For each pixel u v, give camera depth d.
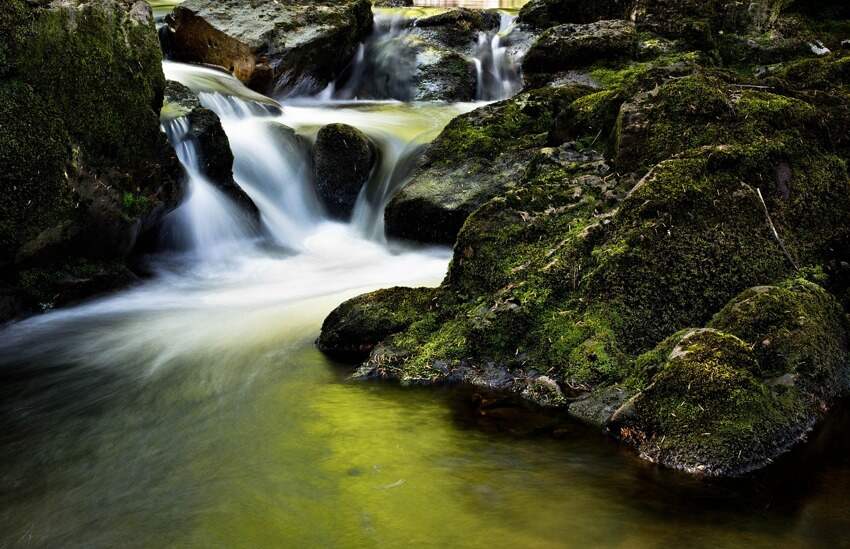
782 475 3.23
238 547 2.85
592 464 3.41
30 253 5.98
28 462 3.72
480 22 15.66
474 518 2.98
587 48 9.95
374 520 2.99
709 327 4.17
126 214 6.70
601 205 5.15
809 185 5.06
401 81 14.34
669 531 2.84
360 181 9.42
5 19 5.59
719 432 3.35
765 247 4.73
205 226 7.99
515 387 4.26
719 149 4.94
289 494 3.24
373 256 8.34
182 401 4.49
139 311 6.50
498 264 5.04
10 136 5.55
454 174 7.96
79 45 6.14
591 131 6.44
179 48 13.48
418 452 3.59
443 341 4.70
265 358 5.15
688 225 4.63
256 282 7.45
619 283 4.46
